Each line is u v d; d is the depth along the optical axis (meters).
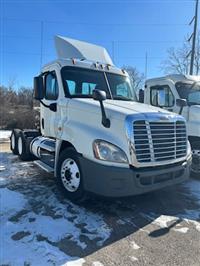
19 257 3.49
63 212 4.82
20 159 8.88
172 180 5.04
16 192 5.73
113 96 6.19
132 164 4.49
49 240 3.91
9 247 3.71
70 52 6.89
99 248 3.76
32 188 6.02
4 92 28.45
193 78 8.21
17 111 21.20
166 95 8.03
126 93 6.61
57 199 5.38
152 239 4.03
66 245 3.80
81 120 5.21
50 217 4.61
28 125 20.06
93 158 4.64
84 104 5.20
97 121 4.90
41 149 7.00
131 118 4.53
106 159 4.52
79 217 4.65
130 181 4.46
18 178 6.80
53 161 6.27
